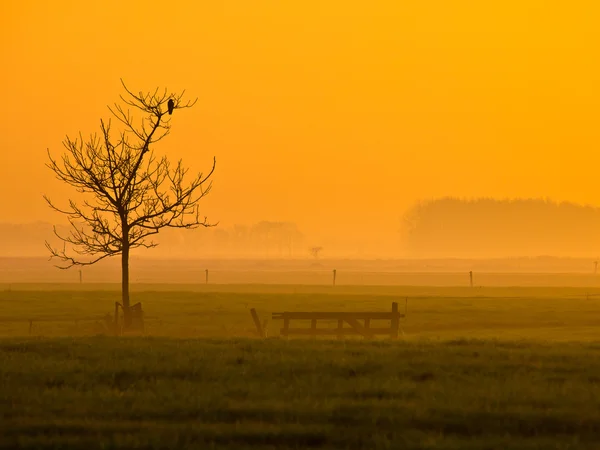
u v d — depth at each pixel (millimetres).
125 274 148750
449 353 96375
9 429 61125
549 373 84250
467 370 85562
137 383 77625
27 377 79938
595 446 57875
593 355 96062
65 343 104438
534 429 62438
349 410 67188
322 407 67875
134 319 149000
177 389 74688
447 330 178875
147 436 59312
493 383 78500
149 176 149250
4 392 73500
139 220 148625
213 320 184500
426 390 74875
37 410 66938
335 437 59594
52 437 59094
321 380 79125
